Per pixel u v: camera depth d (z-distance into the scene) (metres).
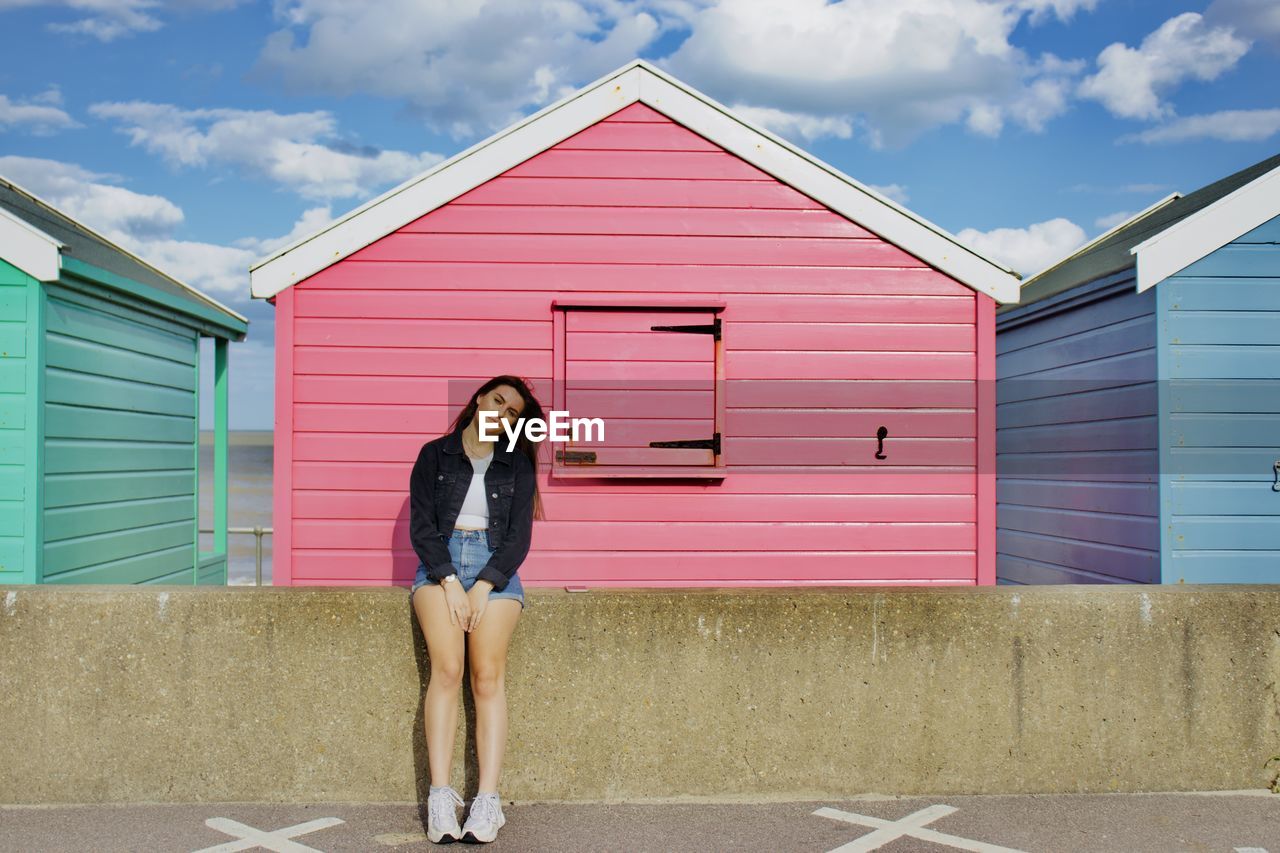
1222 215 6.62
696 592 4.29
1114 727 4.31
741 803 4.18
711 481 6.86
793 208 6.95
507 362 6.80
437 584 3.92
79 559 6.72
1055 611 4.31
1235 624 4.35
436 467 4.05
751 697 4.23
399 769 4.18
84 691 4.17
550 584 6.78
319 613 4.19
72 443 6.64
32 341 6.16
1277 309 6.62
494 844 3.72
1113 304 7.21
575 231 6.87
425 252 6.81
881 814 4.04
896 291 6.96
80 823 3.93
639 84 6.91
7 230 6.14
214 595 4.20
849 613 4.27
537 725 4.19
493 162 6.85
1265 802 4.18
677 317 6.87
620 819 3.98
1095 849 3.69
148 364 7.87
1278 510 6.59
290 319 6.73
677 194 6.91
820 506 6.89
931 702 4.28
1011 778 4.29
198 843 3.73
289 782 4.17
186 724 4.17
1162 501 6.55
